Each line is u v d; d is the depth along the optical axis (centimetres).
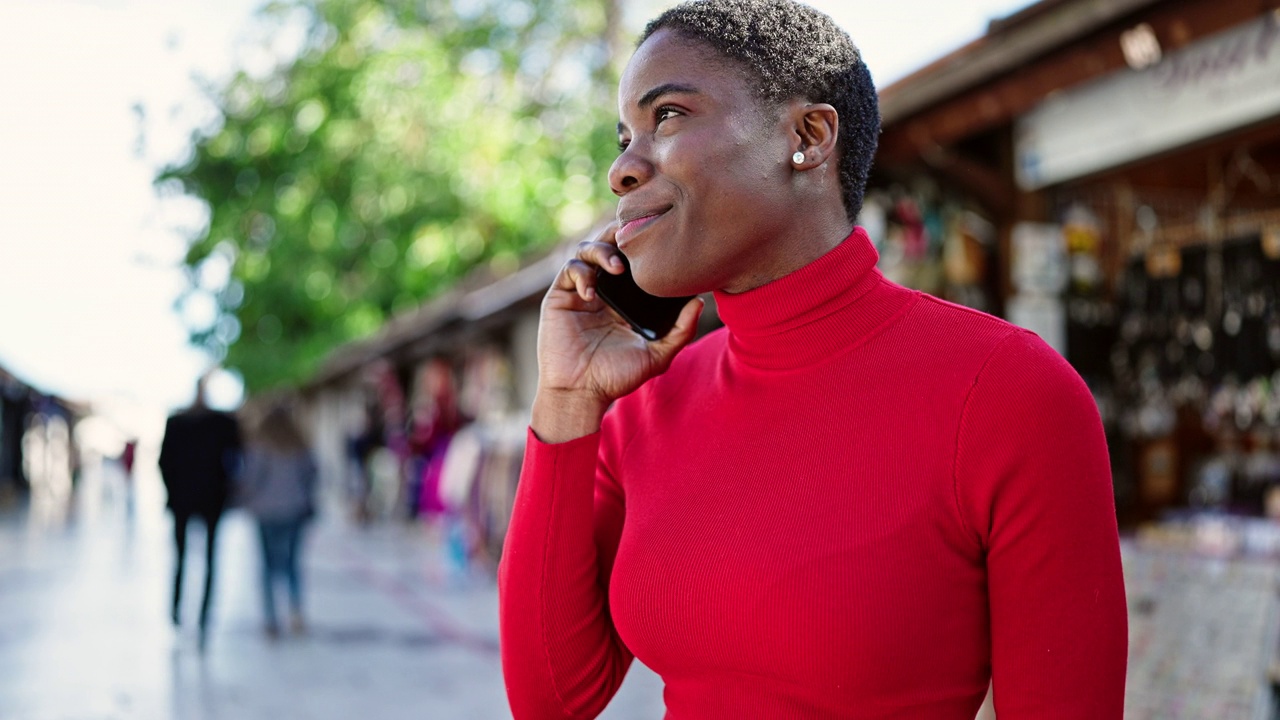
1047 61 398
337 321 2148
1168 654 436
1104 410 565
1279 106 379
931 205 531
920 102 442
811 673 118
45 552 1498
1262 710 389
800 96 129
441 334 1482
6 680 659
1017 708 117
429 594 1025
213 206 1998
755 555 122
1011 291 518
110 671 685
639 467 143
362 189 1962
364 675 672
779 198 128
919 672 117
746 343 136
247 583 1142
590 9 1992
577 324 149
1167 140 429
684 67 127
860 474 122
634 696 587
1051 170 492
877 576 117
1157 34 354
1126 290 550
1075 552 115
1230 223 545
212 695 618
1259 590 430
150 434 3688
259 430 816
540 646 145
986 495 118
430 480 1379
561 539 144
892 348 128
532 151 1989
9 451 3175
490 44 1967
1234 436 613
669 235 128
